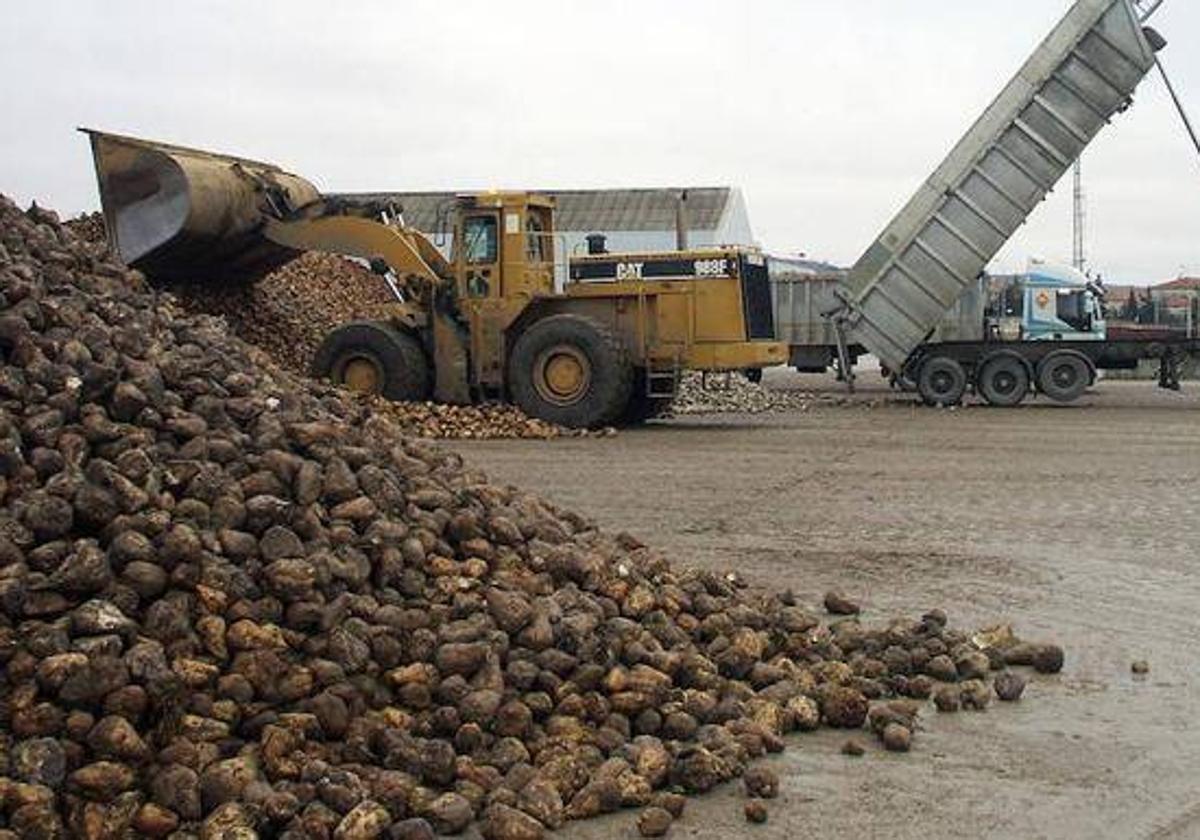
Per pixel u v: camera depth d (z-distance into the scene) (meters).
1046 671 7.30
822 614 8.45
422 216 39.62
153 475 5.61
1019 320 28.36
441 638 5.75
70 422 5.82
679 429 21.39
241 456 6.04
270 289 23.91
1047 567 10.09
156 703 4.78
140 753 4.64
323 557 5.63
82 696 4.65
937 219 25.11
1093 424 22.78
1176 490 14.23
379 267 20.77
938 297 25.55
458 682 5.57
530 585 6.49
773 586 9.28
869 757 5.94
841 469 15.87
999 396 27.61
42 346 6.13
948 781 5.65
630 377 20.39
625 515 12.27
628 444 18.72
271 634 5.23
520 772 5.22
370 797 4.82
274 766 4.88
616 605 6.75
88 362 6.11
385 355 20.48
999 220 24.91
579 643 5.99
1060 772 5.77
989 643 7.49
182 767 4.66
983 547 10.88
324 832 4.56
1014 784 5.62
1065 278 28.31
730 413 25.56
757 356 20.44
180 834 4.50
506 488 7.66
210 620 5.15
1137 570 10.02
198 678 4.97
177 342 7.20
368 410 7.71
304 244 20.88
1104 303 31.19
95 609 4.88
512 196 20.39
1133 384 38.75
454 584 6.17
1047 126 24.36
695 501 13.15
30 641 4.75
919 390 27.69
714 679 6.35
